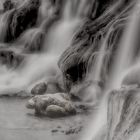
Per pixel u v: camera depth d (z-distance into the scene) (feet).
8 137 27.12
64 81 44.19
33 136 27.43
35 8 68.59
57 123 30.76
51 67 51.08
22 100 39.73
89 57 44.14
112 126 19.69
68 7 62.49
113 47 42.96
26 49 61.46
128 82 24.94
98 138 23.88
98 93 40.81
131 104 19.17
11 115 33.14
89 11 56.75
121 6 49.67
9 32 69.67
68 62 45.06
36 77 50.29
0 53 59.21
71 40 52.60
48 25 63.21
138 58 39.32
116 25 44.65
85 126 29.73
